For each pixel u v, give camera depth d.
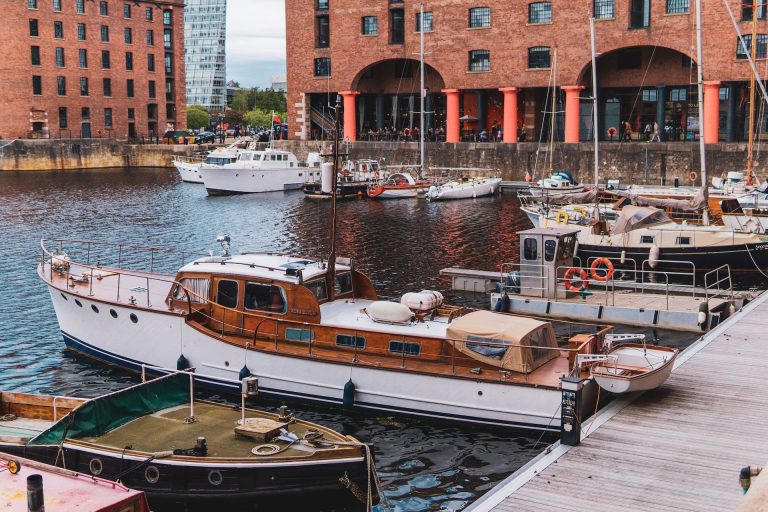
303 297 19.81
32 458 14.88
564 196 41.19
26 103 92.31
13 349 24.30
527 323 18.73
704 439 15.39
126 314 21.66
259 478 14.16
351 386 18.69
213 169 68.12
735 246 34.16
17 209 57.34
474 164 70.56
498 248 41.41
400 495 15.60
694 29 61.38
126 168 96.19
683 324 26.25
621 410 16.95
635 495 13.16
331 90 77.62
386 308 19.66
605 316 27.09
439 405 18.16
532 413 17.41
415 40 73.06
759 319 24.42
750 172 48.19
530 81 68.44
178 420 15.61
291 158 72.75
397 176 67.19
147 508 12.33
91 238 45.00
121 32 100.94
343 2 75.75
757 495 6.54
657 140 64.94
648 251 35.09
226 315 20.56
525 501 12.98
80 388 21.12
